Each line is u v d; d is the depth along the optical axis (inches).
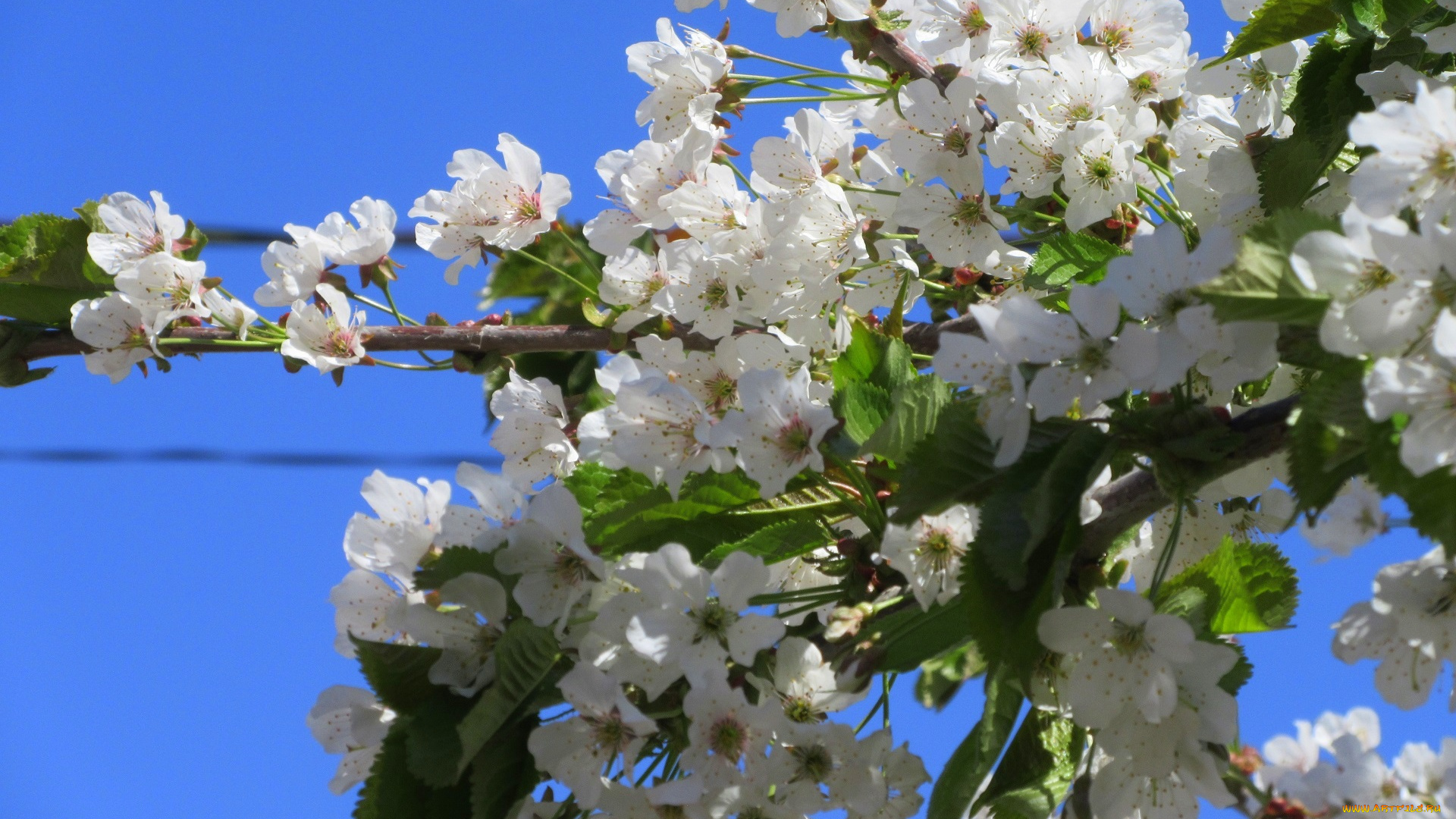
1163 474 35.4
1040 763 37.2
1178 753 35.8
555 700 36.4
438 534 36.9
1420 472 33.5
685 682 36.5
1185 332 34.9
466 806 36.3
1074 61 38.7
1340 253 34.0
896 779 37.0
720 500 37.4
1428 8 37.4
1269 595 37.0
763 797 36.1
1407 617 35.9
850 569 37.3
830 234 39.3
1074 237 39.0
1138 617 35.4
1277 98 39.5
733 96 39.8
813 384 38.1
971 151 38.9
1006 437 35.1
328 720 37.1
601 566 36.4
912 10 39.6
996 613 35.1
